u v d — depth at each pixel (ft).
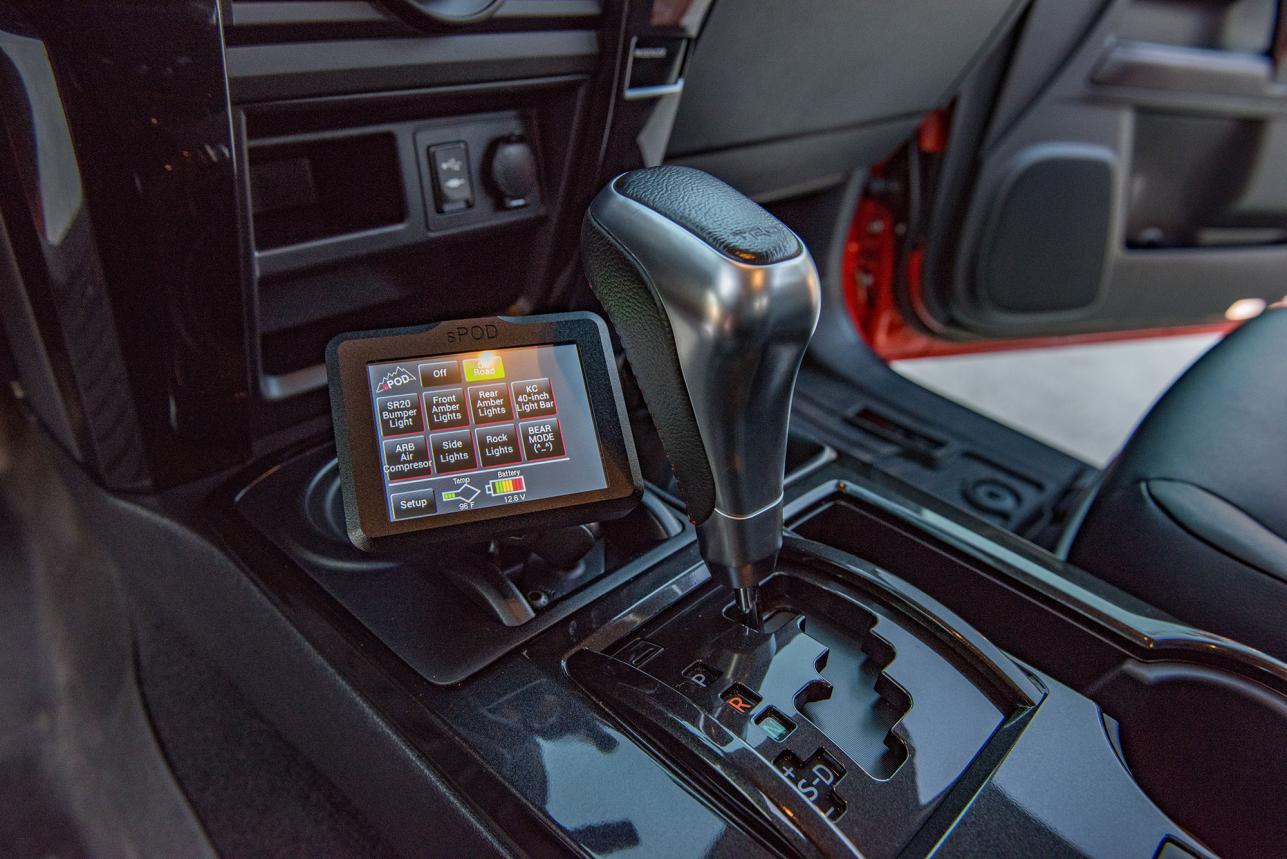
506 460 2.15
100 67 1.83
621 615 2.35
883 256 5.65
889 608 2.39
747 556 2.07
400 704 2.14
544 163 2.82
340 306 2.72
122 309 2.20
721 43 3.12
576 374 2.25
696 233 1.76
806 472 3.04
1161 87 5.01
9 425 3.09
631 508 2.23
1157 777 2.27
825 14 3.33
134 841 3.10
